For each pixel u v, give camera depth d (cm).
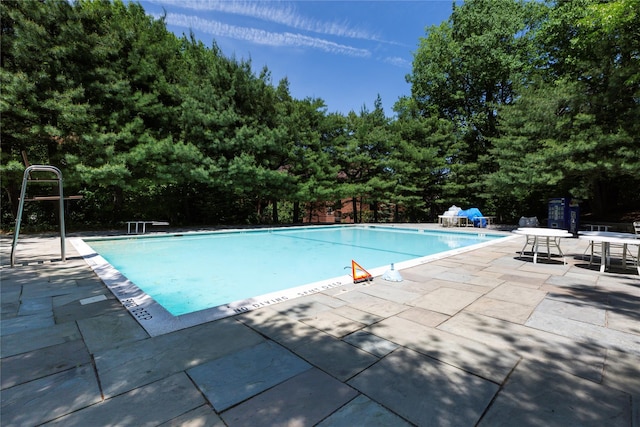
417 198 1828
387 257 802
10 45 887
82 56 991
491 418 150
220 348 224
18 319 278
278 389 174
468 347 228
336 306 319
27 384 176
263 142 1312
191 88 1222
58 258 577
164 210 1502
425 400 164
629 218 1404
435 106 1992
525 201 1753
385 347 227
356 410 156
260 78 1423
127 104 1085
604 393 171
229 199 1627
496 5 1753
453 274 466
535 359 210
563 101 1075
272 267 673
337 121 1795
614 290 381
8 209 1188
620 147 930
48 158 1013
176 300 446
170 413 153
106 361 204
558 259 597
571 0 1308
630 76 929
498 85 1828
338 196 1725
